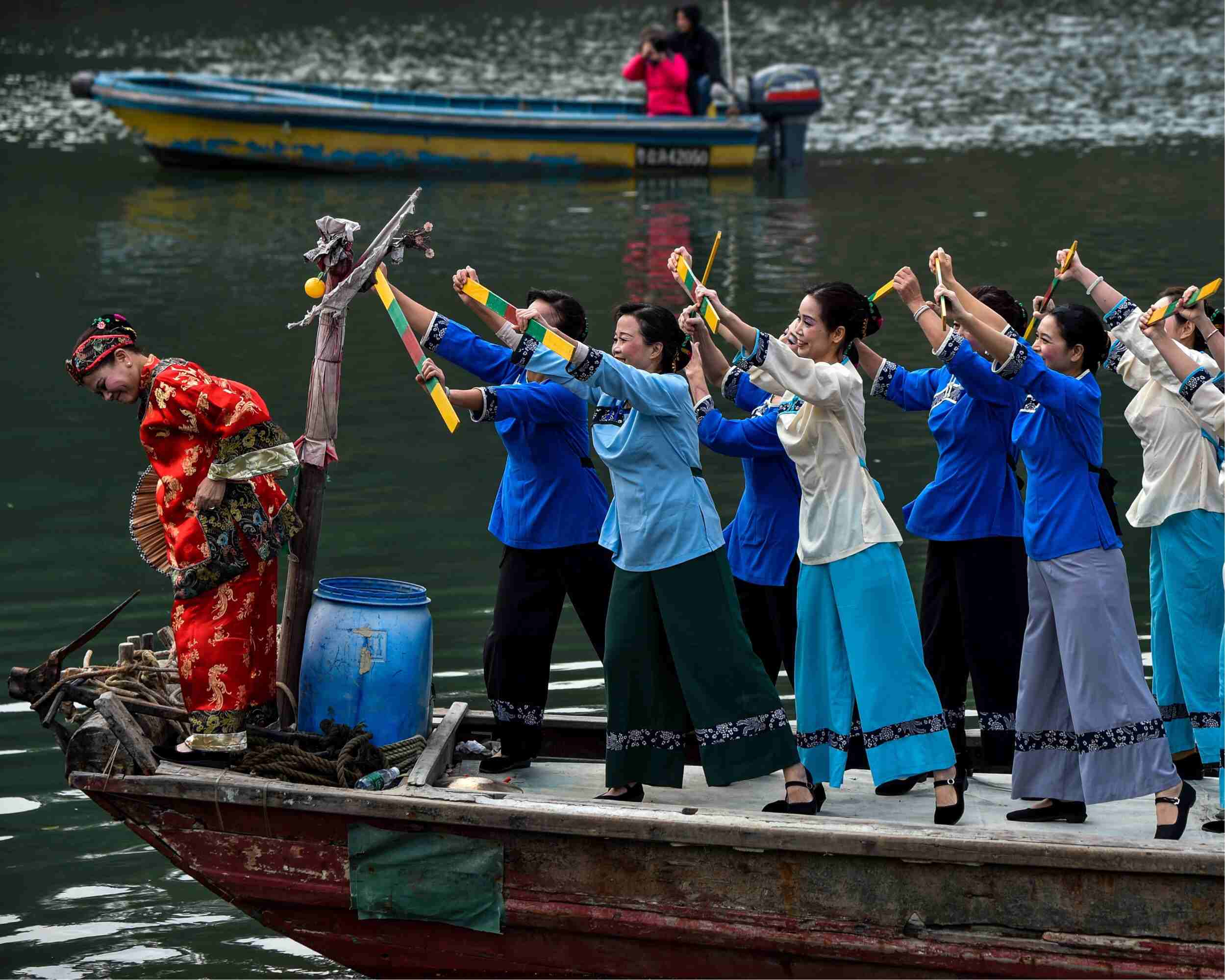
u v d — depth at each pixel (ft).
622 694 51.26
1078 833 45.88
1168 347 48.85
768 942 46.70
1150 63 359.25
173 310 147.54
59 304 149.69
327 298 51.21
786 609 55.72
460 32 407.03
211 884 49.83
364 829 48.37
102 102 227.61
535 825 47.09
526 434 54.49
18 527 91.86
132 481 101.09
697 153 233.96
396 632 51.08
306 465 51.47
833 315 50.08
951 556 56.44
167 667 54.24
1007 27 431.02
